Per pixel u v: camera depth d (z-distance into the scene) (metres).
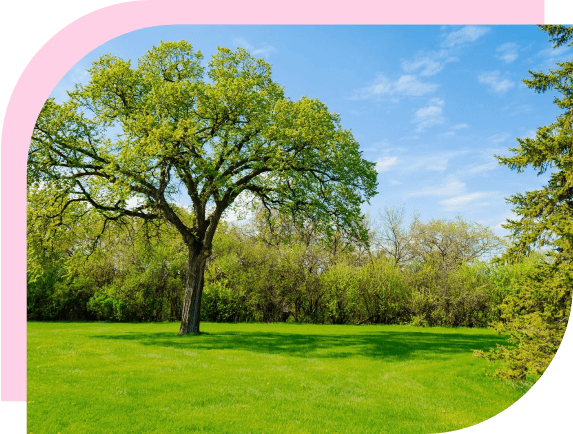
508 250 8.05
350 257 25.58
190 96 14.23
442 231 29.27
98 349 11.66
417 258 28.52
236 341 13.84
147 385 8.00
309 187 15.09
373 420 6.51
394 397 7.66
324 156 14.08
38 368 9.05
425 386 8.38
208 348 12.30
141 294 24.34
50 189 14.91
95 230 18.33
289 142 13.67
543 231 7.69
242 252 25.55
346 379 8.81
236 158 14.37
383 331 18.34
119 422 6.15
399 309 23.97
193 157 13.34
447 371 9.48
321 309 24.92
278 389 7.98
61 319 25.78
